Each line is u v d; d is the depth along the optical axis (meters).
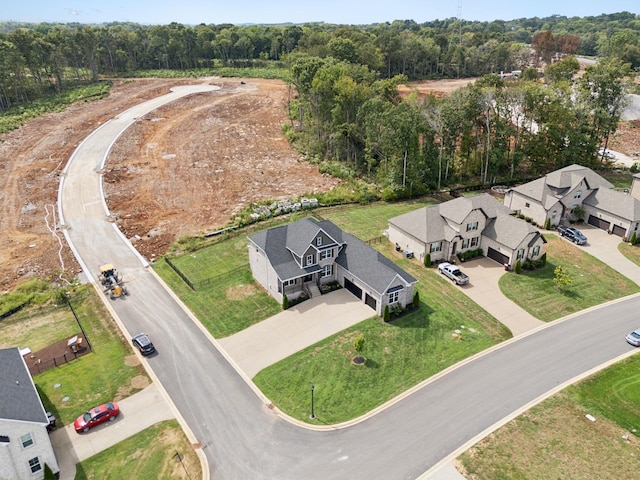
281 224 62.50
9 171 79.12
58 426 32.22
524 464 28.92
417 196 73.00
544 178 64.19
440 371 37.09
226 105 120.38
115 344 40.62
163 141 95.69
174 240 59.16
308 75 92.81
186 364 38.12
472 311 44.94
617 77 81.75
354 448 30.22
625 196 59.97
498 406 33.56
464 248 54.38
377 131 76.06
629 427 31.89
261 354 39.03
